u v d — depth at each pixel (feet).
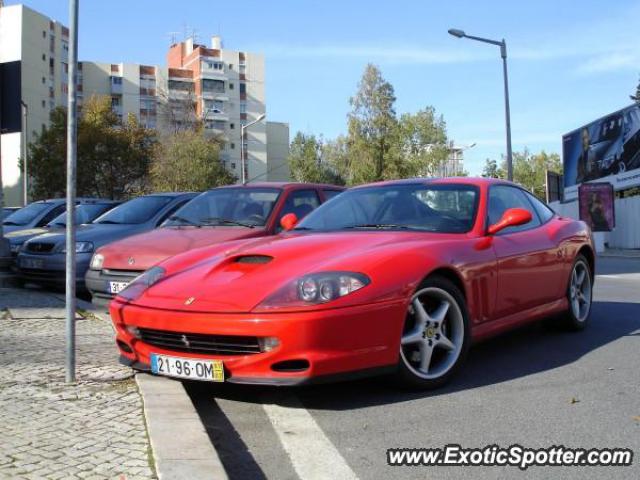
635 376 15.16
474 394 13.73
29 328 21.09
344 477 9.79
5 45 248.73
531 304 17.48
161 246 22.76
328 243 14.46
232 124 308.81
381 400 13.38
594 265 21.35
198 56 301.02
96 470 9.31
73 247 14.35
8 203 254.06
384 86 223.10
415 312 13.60
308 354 11.85
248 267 13.87
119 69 284.82
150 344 13.57
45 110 259.60
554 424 11.88
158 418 11.42
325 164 254.88
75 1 14.08
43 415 11.92
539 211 19.81
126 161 150.20
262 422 12.27
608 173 93.40
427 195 17.24
